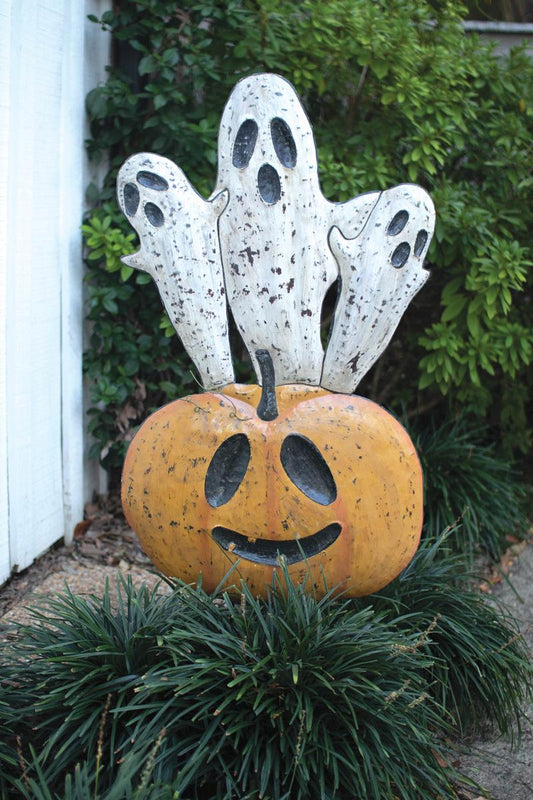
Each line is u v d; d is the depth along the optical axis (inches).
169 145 160.9
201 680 86.3
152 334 169.5
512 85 175.3
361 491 96.1
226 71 161.9
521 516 168.7
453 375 163.2
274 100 95.4
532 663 123.8
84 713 88.7
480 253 155.6
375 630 94.2
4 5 120.0
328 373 100.9
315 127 168.2
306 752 83.4
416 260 98.1
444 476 158.4
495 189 173.8
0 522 132.6
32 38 130.7
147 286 163.3
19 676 96.8
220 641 89.1
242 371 171.8
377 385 193.2
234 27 156.7
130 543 158.1
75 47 149.0
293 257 98.0
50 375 147.8
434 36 171.0
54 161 143.7
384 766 85.3
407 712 91.3
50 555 150.9
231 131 97.3
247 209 97.1
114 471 177.9
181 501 98.3
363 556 97.7
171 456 99.0
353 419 98.1
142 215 99.3
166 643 92.4
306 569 97.6
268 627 92.3
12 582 137.9
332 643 89.4
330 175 153.7
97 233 151.3
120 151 165.6
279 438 96.7
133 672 92.5
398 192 96.3
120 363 165.8
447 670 106.7
